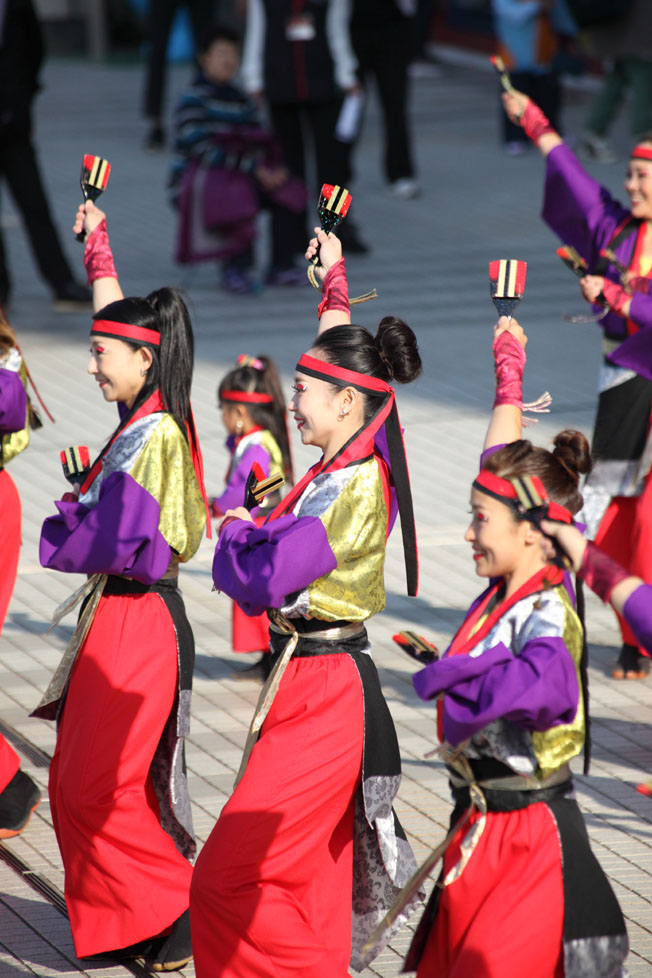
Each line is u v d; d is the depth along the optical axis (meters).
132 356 13.71
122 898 13.64
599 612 23.20
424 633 21.86
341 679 12.27
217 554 12.45
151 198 51.78
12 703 19.56
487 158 57.31
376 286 40.81
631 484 20.67
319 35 40.38
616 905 10.72
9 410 15.62
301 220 42.09
